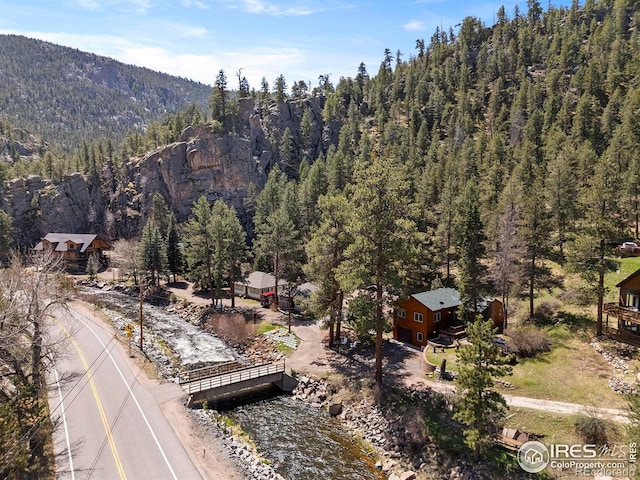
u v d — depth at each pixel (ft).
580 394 105.09
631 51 447.83
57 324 185.68
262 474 89.51
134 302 246.27
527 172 237.25
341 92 556.10
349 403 119.75
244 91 483.10
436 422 102.22
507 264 148.36
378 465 95.66
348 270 123.65
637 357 112.68
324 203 149.69
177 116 475.31
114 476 83.82
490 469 86.12
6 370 109.40
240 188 384.47
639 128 265.75
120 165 440.86
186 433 102.06
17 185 390.21
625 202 190.39
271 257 252.42
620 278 153.79
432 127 458.50
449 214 200.23
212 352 167.84
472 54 591.37
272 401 127.95
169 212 372.17
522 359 125.18
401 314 157.58
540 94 435.53
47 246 332.60
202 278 233.14
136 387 124.88
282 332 174.91
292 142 447.83
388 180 118.73
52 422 103.40
